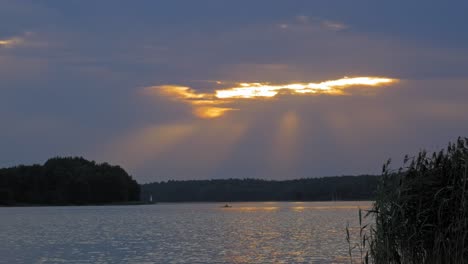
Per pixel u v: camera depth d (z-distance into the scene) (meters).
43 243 70.75
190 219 145.25
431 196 18.59
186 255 53.47
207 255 53.03
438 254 18.25
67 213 197.75
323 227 96.19
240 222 124.25
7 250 61.50
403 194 18.64
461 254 18.02
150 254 54.94
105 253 56.75
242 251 56.06
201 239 73.75
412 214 18.75
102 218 154.12
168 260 49.72
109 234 87.19
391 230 18.45
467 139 18.91
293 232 84.62
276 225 107.75
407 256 18.64
